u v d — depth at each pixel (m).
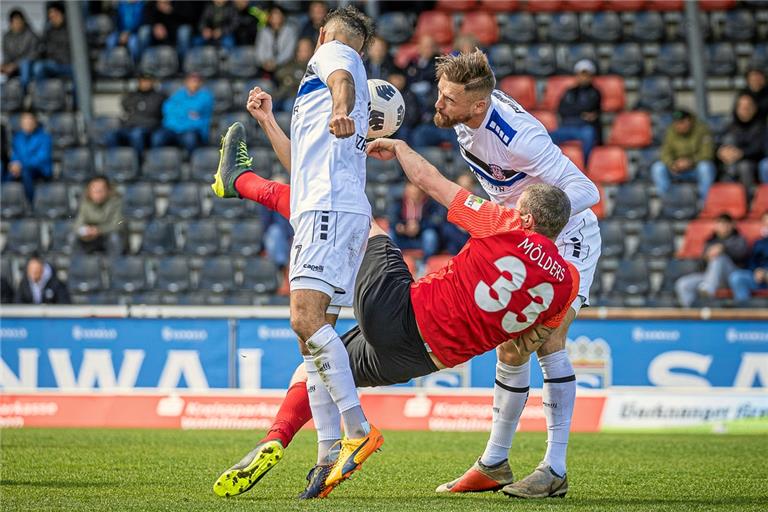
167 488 14.95
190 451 20.83
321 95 13.46
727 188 39.59
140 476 16.55
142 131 41.62
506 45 45.53
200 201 40.06
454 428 27.14
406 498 13.95
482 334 13.19
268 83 43.47
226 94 43.66
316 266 13.15
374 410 27.39
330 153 13.30
